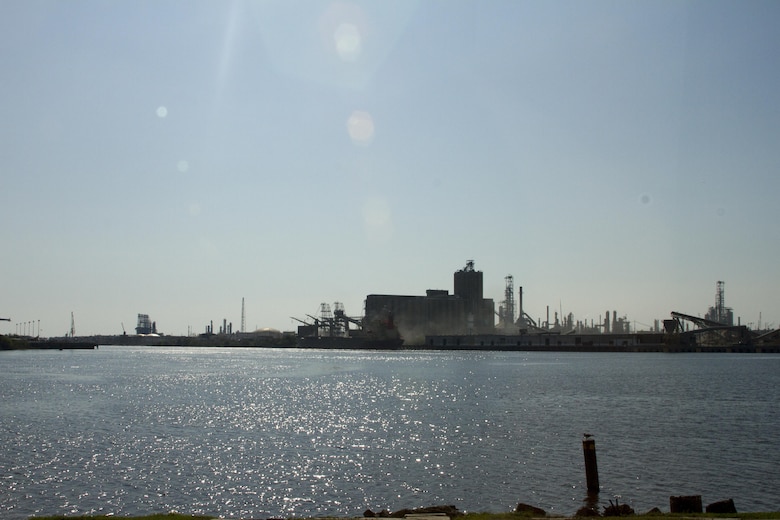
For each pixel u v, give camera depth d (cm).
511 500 4381
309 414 8769
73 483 4794
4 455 5722
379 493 4566
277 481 4878
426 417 8375
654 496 4453
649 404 9731
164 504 4319
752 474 5031
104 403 9938
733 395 11112
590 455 4409
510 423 7731
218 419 8200
